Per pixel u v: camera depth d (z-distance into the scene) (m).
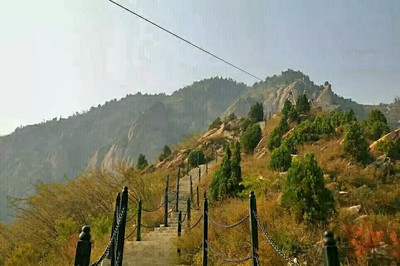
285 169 18.83
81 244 4.17
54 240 19.38
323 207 10.99
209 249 10.13
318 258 9.27
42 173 160.62
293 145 22.62
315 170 11.45
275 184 15.45
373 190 13.73
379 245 9.36
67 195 22.28
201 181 26.73
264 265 9.10
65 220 20.03
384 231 9.90
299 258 9.44
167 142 162.25
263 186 15.52
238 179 16.81
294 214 11.13
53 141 194.25
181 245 11.52
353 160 16.77
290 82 180.62
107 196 22.44
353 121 23.23
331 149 18.56
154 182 25.84
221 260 9.94
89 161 175.62
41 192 22.48
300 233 10.20
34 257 18.03
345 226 10.20
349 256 9.35
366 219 10.95
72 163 175.38
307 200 11.12
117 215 9.72
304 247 9.75
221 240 11.01
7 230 21.59
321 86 160.62
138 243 12.86
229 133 47.50
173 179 29.45
